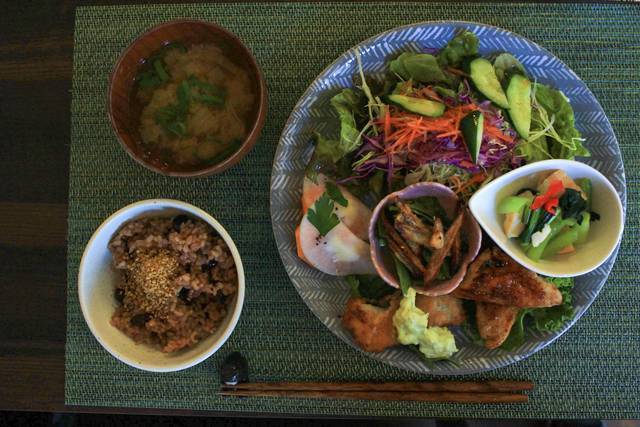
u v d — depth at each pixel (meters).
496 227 0.52
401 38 0.53
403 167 0.54
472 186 0.54
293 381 0.55
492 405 0.55
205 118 0.50
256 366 0.56
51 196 0.57
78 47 0.57
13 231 0.57
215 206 0.56
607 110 0.56
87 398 0.56
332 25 0.57
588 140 0.54
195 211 0.49
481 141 0.52
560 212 0.51
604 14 0.56
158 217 0.53
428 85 0.54
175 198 0.56
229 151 0.51
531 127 0.54
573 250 0.52
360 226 0.54
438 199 0.53
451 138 0.52
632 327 0.55
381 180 0.54
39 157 0.57
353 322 0.52
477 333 0.54
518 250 0.52
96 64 0.57
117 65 0.48
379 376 0.55
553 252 0.52
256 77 0.50
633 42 0.56
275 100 0.56
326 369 0.55
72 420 0.61
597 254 0.51
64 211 0.57
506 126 0.53
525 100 0.53
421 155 0.53
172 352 0.52
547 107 0.54
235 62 0.51
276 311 0.56
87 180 0.57
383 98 0.53
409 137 0.52
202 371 0.56
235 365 0.54
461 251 0.53
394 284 0.51
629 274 0.56
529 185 0.52
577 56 0.56
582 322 0.56
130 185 0.57
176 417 0.61
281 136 0.53
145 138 0.51
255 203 0.56
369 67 0.54
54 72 0.57
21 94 0.57
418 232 0.51
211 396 0.56
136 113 0.51
